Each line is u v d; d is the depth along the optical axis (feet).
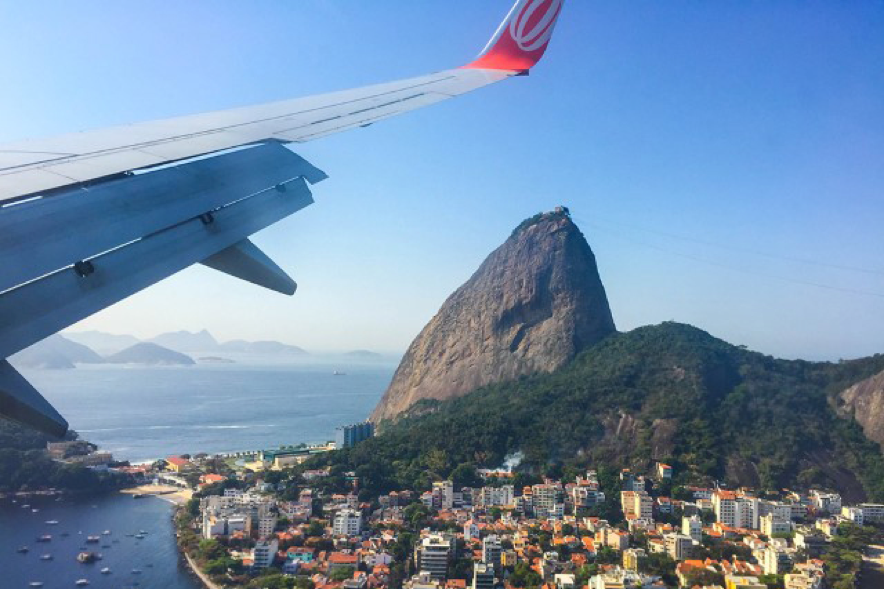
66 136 71.46
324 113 88.58
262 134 78.84
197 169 71.92
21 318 45.68
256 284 68.54
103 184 61.77
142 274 54.90
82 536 575.38
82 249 53.06
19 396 42.39
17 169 58.90
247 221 68.74
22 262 49.06
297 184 80.02
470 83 102.32
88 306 49.60
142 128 77.10
